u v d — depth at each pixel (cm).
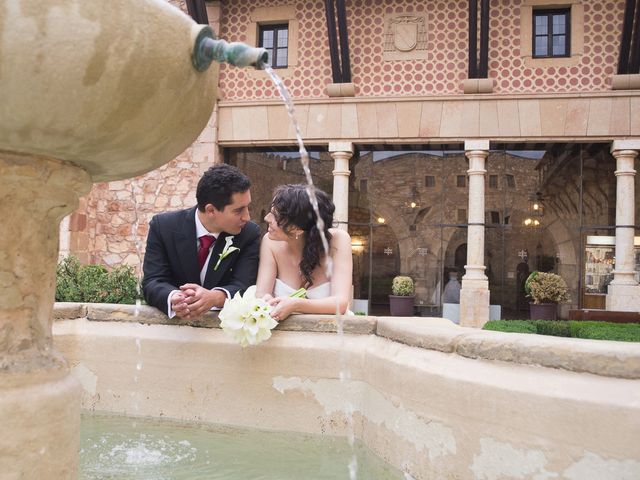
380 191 1228
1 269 126
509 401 132
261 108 1170
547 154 1188
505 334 145
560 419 124
